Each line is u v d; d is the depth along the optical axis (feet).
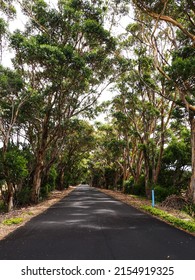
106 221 42.01
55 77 62.69
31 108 69.97
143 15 65.62
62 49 57.93
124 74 87.25
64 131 90.53
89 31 60.18
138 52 76.38
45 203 75.51
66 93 72.64
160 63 76.18
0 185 69.41
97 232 33.17
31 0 65.77
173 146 92.02
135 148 130.00
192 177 63.36
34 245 26.55
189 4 50.78
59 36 66.13
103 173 200.34
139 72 76.89
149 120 93.20
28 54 56.85
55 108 75.97
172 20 53.57
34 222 41.09
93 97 83.87
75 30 62.08
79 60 58.54
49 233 32.58
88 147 171.53
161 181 94.53
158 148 100.17
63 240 28.66
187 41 63.57
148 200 81.51
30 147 86.48
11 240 28.86
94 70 70.59
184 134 93.50
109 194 120.06
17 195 72.18
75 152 179.22
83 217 46.42
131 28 74.74
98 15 63.16
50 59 55.93
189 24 61.52
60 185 159.63
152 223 40.22
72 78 65.67
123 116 96.02
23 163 60.39
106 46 64.69
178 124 91.30
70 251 24.36
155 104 87.30
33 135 89.04
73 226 37.52
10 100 64.69
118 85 91.20
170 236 30.86
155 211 50.78
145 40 75.00
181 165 92.79
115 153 129.59
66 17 62.34
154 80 82.38
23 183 78.54
